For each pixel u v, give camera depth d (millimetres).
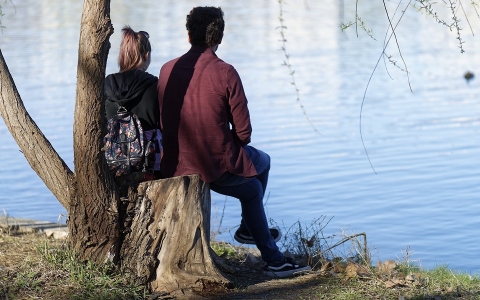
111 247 6129
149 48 6488
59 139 15383
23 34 33438
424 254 9586
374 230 10539
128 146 6211
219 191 6508
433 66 26344
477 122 17656
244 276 6805
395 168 13984
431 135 16484
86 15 5594
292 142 15844
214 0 51875
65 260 6152
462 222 10828
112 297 5781
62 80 21922
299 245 7801
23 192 12648
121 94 6281
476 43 32312
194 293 6102
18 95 6223
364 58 27703
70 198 6121
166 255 6152
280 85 22062
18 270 6199
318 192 12492
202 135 6219
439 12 40906
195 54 6289
